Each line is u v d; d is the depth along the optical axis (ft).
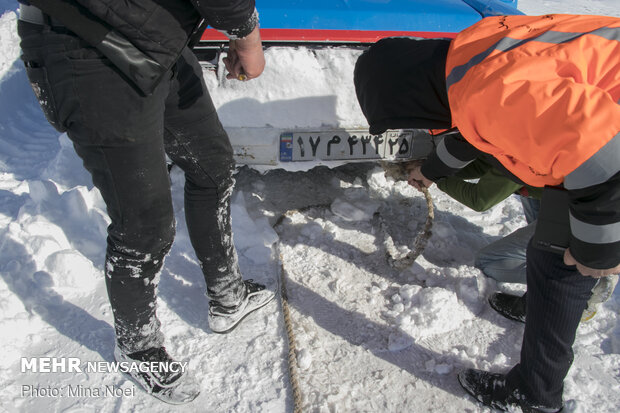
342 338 7.73
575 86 4.48
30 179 10.89
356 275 8.96
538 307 5.98
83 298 7.95
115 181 5.12
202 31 5.55
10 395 6.45
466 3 9.87
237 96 8.25
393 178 10.57
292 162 8.90
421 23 9.11
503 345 7.79
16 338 7.13
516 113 4.65
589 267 5.03
